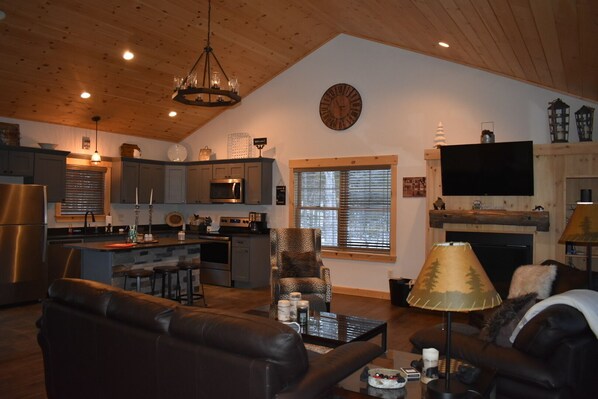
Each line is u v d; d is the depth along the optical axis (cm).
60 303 278
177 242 584
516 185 544
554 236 531
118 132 813
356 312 588
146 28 576
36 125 704
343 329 359
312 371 200
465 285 192
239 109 831
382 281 682
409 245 659
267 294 700
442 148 585
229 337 192
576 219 331
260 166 771
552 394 247
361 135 701
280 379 183
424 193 648
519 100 584
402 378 231
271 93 794
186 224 895
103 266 546
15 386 339
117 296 247
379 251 690
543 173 539
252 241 743
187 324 207
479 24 387
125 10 536
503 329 288
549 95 566
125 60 621
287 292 505
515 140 586
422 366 257
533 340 258
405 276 662
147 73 662
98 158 748
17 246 602
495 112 600
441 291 192
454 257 197
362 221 706
